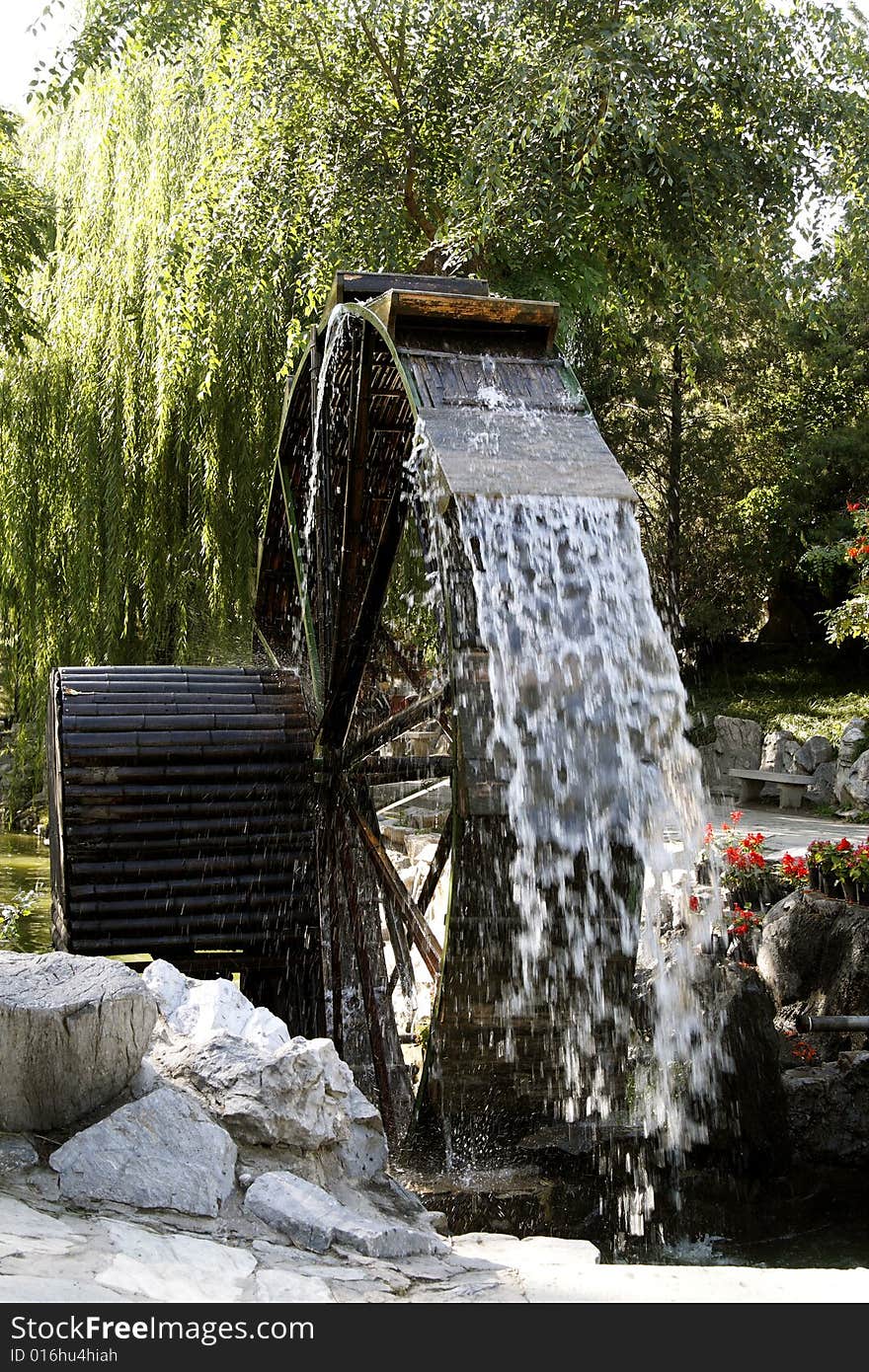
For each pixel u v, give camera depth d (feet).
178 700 21.15
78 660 40.34
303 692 21.89
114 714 20.67
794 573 70.49
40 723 43.32
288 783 20.86
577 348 52.16
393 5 34.24
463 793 12.69
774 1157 17.72
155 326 39.01
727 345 64.23
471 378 15.15
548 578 13.56
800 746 47.37
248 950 20.62
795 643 71.31
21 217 40.83
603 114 31.89
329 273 33.88
